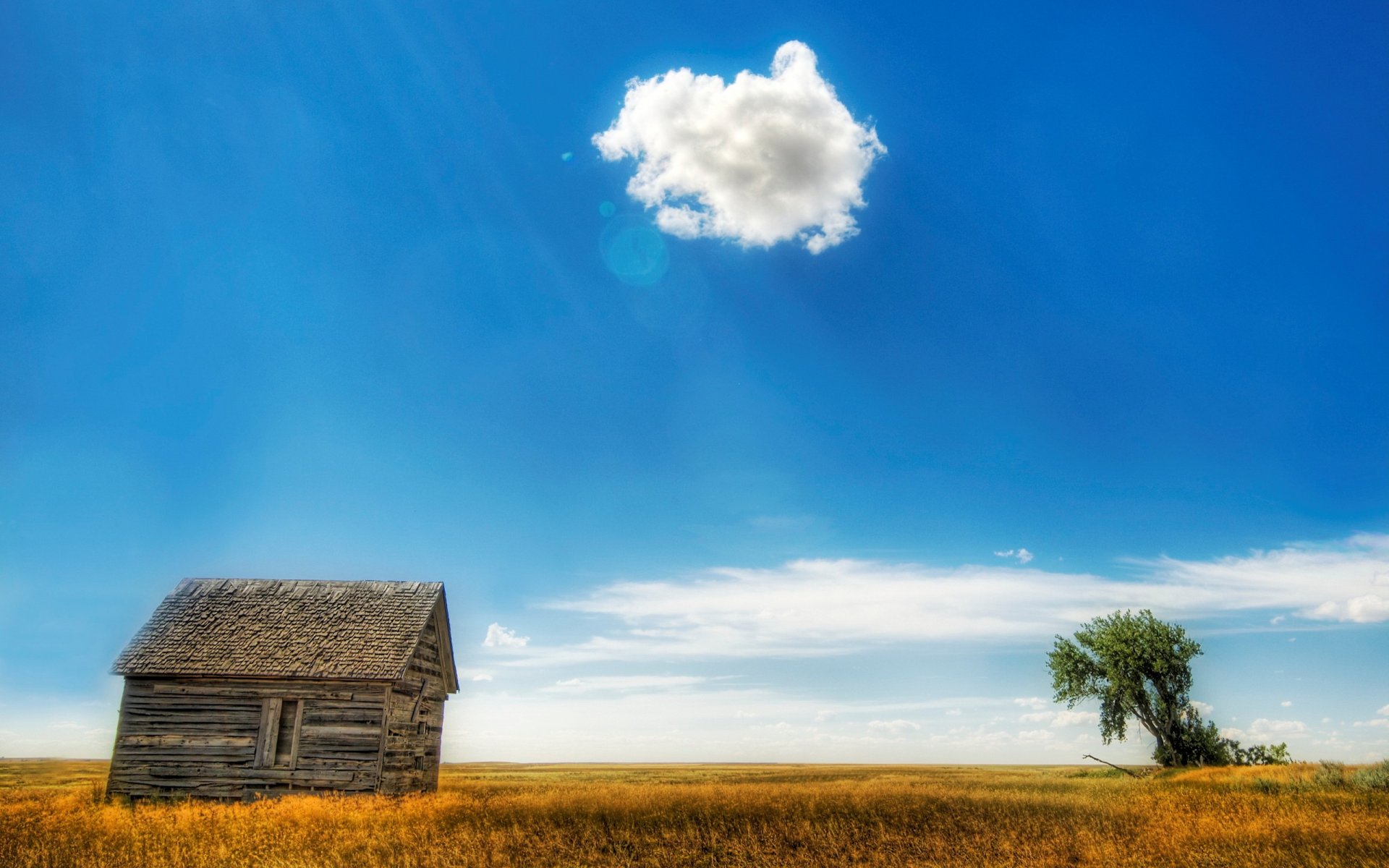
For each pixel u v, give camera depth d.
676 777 54.50
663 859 15.88
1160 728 47.25
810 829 19.11
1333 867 13.70
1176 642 47.69
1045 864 15.14
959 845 17.03
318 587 31.20
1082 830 17.69
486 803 24.86
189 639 28.16
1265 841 15.95
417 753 28.94
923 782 40.22
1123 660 47.59
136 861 14.65
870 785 36.97
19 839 16.52
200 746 26.14
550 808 23.22
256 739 26.19
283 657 27.22
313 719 26.36
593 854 16.16
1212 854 14.95
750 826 19.70
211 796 25.58
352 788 25.61
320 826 18.81
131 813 21.30
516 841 17.22
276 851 15.37
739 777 54.34
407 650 27.55
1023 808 23.16
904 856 16.06
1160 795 26.33
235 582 31.56
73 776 46.28
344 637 28.25
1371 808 21.14
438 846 16.25
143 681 26.89
